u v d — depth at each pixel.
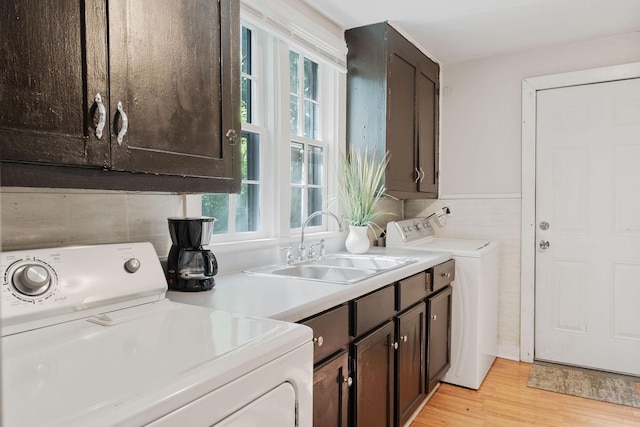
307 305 1.25
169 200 1.53
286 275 1.90
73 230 1.23
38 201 1.14
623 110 2.84
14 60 0.80
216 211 1.88
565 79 2.98
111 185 1.00
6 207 1.08
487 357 2.86
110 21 0.97
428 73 3.15
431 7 2.38
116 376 0.68
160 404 0.62
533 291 3.11
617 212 2.87
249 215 2.09
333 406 1.41
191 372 0.70
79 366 0.73
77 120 0.90
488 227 3.27
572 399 2.50
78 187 0.93
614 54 2.85
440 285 2.41
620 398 2.51
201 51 1.26
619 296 2.87
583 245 2.97
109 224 1.33
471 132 3.33
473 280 2.61
